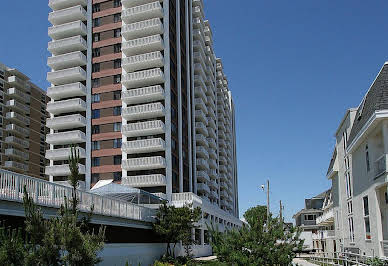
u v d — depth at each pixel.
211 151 80.75
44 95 92.25
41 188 20.00
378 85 24.33
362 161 28.22
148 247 35.50
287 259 16.59
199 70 75.94
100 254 26.17
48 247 12.20
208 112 83.00
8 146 80.00
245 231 17.11
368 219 27.75
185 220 36.59
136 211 33.06
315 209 84.56
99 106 60.34
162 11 60.53
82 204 23.67
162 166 53.97
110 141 58.41
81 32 64.06
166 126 56.09
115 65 61.44
